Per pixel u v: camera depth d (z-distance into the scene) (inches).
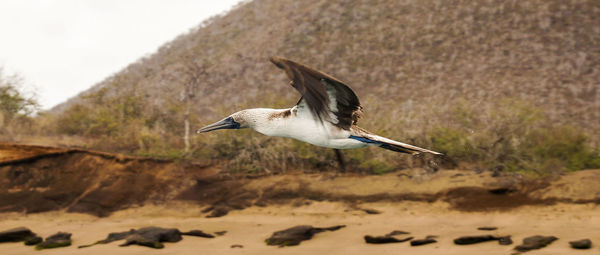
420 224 580.7
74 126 1162.6
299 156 812.6
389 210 644.1
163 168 813.9
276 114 283.9
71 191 760.3
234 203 724.0
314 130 270.4
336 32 2479.1
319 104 202.8
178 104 1300.4
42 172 786.8
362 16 2561.5
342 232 560.7
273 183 758.5
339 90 246.1
